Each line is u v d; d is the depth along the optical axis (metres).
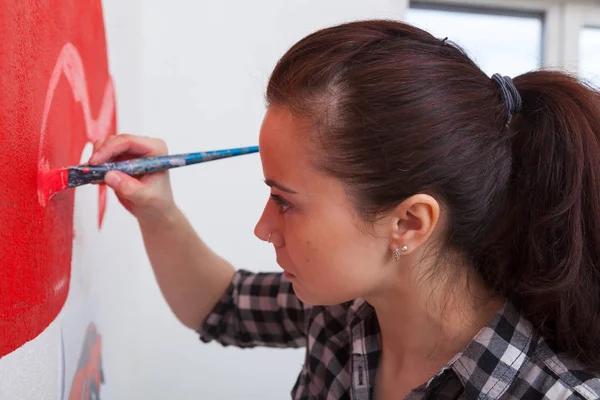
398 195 0.55
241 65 1.22
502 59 1.55
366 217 0.56
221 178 1.23
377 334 0.70
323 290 0.60
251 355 1.25
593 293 0.57
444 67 0.55
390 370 0.68
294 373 1.27
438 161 0.54
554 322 0.59
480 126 0.56
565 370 0.57
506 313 0.61
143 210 0.74
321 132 0.54
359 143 0.53
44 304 0.55
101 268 0.87
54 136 0.59
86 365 0.76
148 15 1.19
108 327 0.93
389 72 0.53
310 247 0.58
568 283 0.56
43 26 0.55
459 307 0.61
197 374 1.24
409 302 0.62
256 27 1.21
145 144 0.70
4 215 0.44
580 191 0.56
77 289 0.71
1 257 0.43
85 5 0.74
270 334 0.85
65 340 0.65
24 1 0.49
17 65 0.47
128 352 1.14
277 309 0.83
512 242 0.60
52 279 0.58
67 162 0.65
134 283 1.18
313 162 0.55
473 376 0.59
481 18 1.53
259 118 1.23
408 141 0.53
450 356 0.63
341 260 0.58
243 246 1.24
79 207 0.72
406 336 0.64
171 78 1.21
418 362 0.65
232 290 0.85
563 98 0.57
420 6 1.51
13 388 0.46
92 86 0.79
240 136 1.23
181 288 0.83
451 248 0.60
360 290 0.60
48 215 0.57
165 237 0.78
